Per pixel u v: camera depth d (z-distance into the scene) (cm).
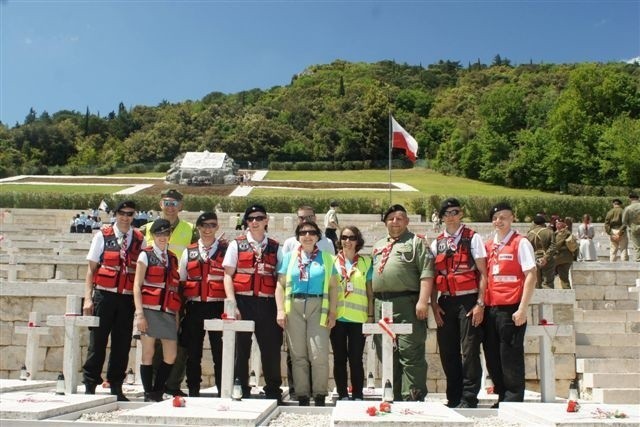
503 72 12531
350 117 9856
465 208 3691
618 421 549
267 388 773
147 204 3922
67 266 1433
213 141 9138
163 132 9388
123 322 786
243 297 776
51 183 5509
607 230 1947
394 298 767
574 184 6019
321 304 763
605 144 5950
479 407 780
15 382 805
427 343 1027
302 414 659
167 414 567
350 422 535
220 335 818
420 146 9300
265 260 787
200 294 824
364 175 7144
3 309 1034
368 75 14612
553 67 11706
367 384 982
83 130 10769
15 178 6175
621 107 6506
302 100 12106
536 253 1355
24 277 1428
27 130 9712
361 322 793
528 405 652
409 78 14200
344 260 822
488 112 7756
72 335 739
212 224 832
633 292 1341
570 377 1015
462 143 7631
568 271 1392
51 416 573
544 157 6469
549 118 6950
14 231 3025
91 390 766
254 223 789
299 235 775
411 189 5322
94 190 4859
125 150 9281
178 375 862
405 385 755
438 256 765
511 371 720
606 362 994
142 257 770
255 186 5366
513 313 725
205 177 5459
